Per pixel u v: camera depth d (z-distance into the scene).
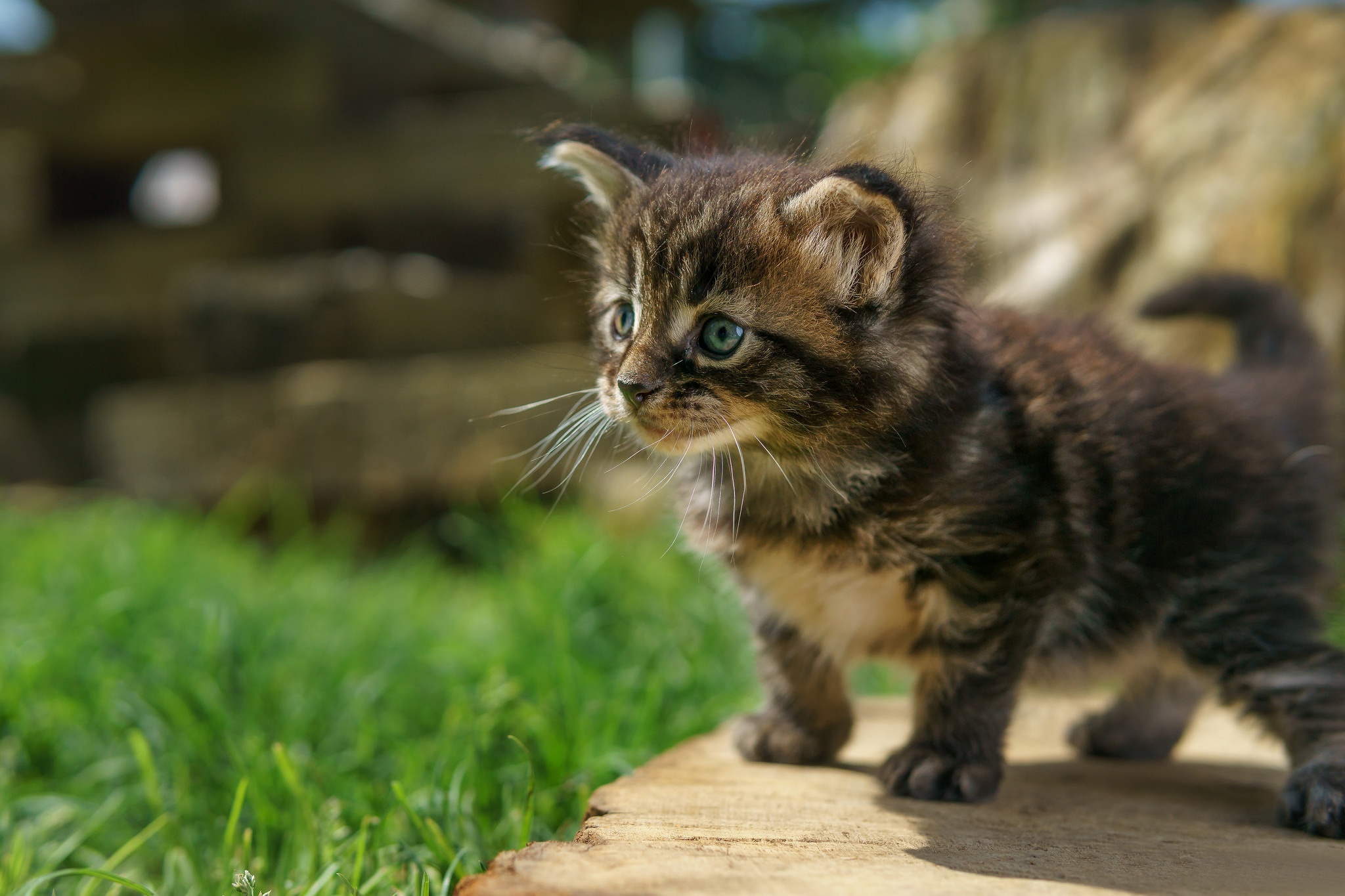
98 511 0.81
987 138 0.85
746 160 0.43
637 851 0.32
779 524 0.41
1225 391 0.45
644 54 2.05
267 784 0.44
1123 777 0.42
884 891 0.30
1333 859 0.33
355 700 0.51
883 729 0.48
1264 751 0.46
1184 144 0.75
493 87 1.17
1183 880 0.32
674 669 0.54
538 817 0.43
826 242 0.39
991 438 0.39
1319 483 0.44
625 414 0.40
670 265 0.40
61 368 1.22
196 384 0.95
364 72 1.14
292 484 0.87
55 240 1.13
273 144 1.06
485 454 0.83
